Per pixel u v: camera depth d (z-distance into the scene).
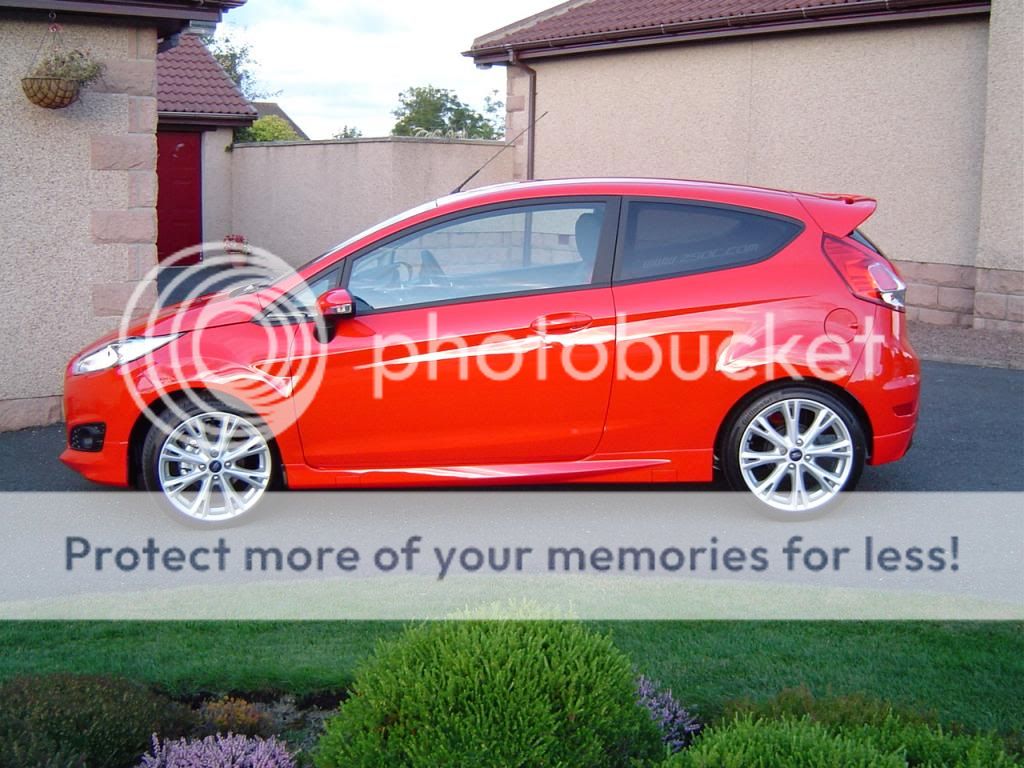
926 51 12.89
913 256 13.27
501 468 6.12
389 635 4.41
